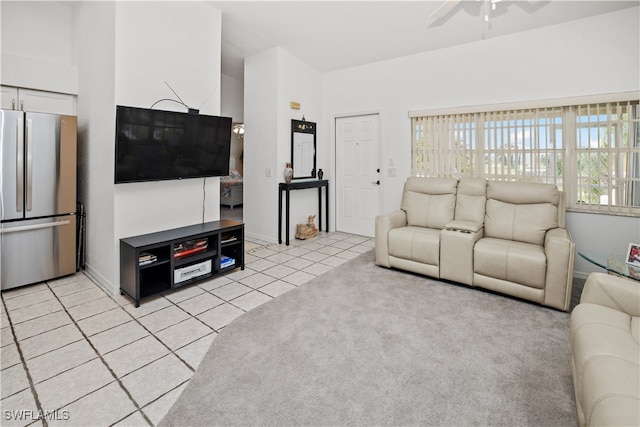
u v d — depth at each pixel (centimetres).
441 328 217
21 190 270
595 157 312
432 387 159
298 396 153
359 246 435
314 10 321
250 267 345
